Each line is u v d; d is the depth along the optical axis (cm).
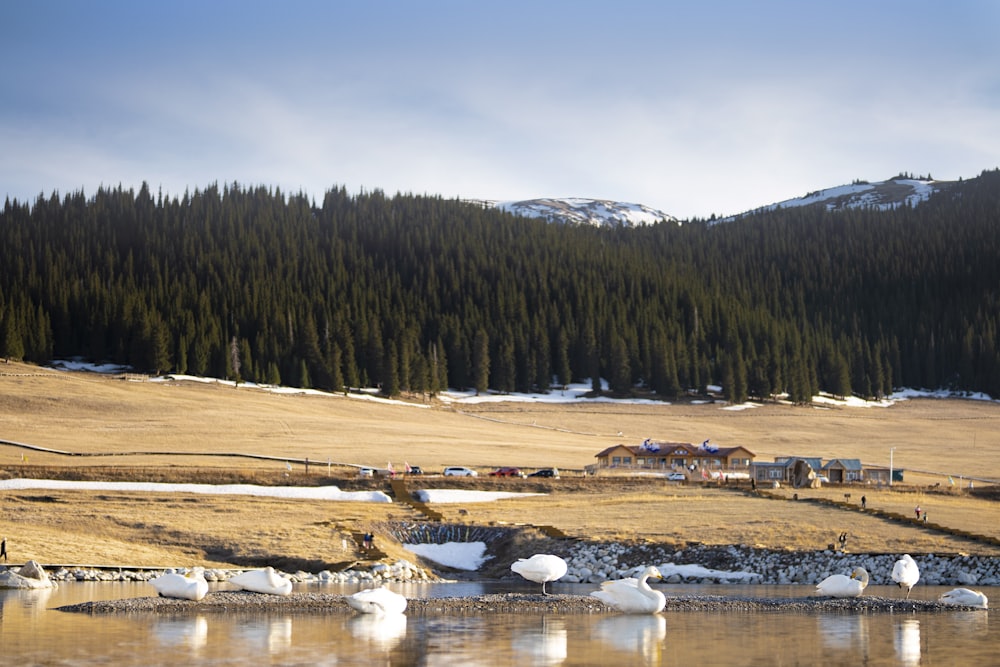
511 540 7612
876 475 12481
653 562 6981
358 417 17588
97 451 12106
